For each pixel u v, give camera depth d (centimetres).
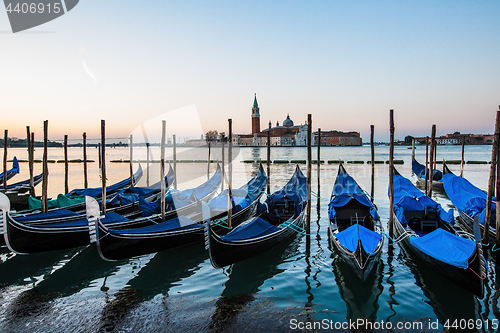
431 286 916
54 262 1127
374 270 972
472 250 878
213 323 741
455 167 4228
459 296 860
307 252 1191
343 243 1030
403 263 1073
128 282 973
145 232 1092
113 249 1014
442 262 903
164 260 1133
